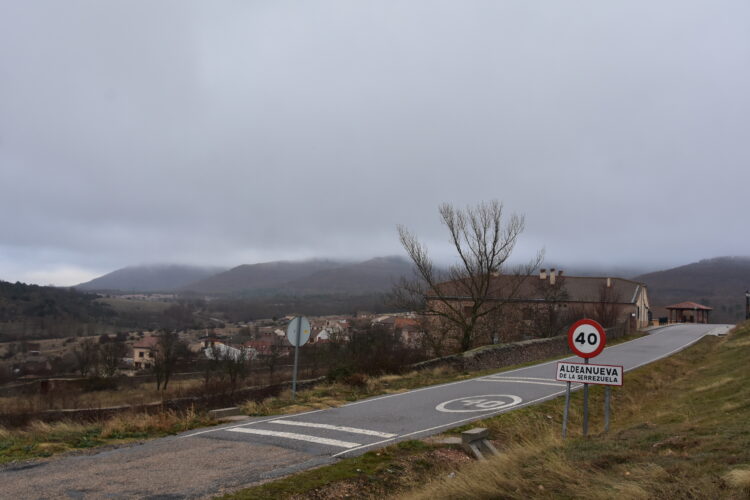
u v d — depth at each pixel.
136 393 34.41
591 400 14.59
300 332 14.23
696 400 12.94
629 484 5.27
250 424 10.59
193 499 6.09
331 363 30.97
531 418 11.72
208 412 11.98
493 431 10.41
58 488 6.46
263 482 6.73
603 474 5.96
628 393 16.50
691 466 5.82
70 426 10.34
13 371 51.31
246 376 37.22
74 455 8.09
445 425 10.55
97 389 39.97
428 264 32.56
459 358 21.20
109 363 48.31
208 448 8.55
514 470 6.50
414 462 7.99
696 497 4.86
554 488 5.76
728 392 12.72
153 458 7.91
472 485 6.05
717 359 23.45
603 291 49.94
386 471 7.50
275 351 46.09
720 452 6.36
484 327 32.84
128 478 6.90
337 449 8.52
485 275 31.80
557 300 42.81
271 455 8.11
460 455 8.63
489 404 13.12
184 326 94.25
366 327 38.22
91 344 55.78
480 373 20.08
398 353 25.22
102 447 8.64
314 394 14.83
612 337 37.75
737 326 41.50
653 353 28.44
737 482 4.96
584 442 7.87
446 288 38.41
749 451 6.25
